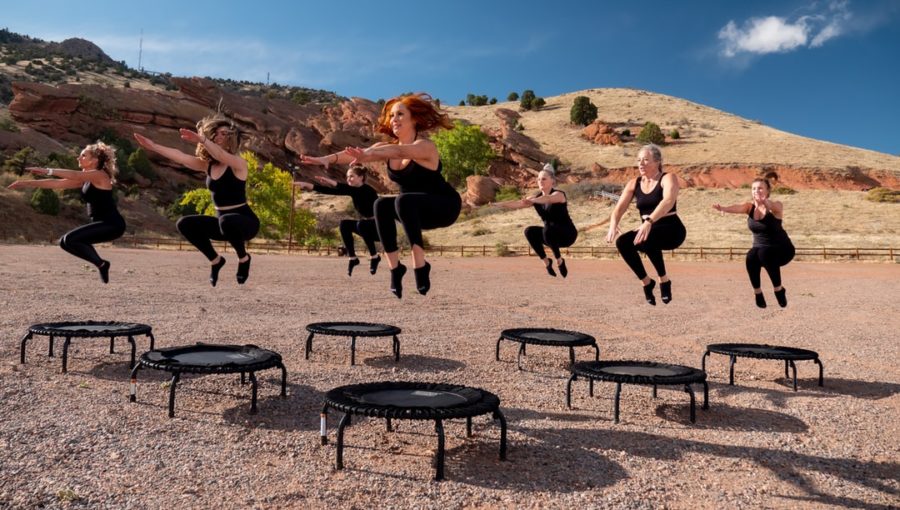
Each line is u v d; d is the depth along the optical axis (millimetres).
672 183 5859
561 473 4973
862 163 87312
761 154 90938
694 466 5230
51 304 13219
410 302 17094
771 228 7270
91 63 166000
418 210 4477
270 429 5922
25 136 74188
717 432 6227
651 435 6074
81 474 4609
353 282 22375
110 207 6258
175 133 89250
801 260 41406
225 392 7211
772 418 6820
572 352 9703
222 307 14336
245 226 5430
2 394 6574
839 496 4672
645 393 7953
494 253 48188
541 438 5887
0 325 10641
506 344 11266
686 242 49094
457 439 5812
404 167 4555
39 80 132625
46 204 51750
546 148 100438
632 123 116188
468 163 86625
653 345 11484
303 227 49750
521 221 62469
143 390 7145
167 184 78750
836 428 6441
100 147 6234
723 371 9477
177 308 13727
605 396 7758
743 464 5297
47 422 5746
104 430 5625
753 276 7645
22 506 4016
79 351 9109
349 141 91125
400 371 8680
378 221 4691
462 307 16422
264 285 20422
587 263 39344
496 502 4391
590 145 101750
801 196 67375
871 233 50000
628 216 60062
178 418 6133
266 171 48875
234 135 5539
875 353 11016
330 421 6293
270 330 11477
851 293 22688
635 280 27312
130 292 16297
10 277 18594
